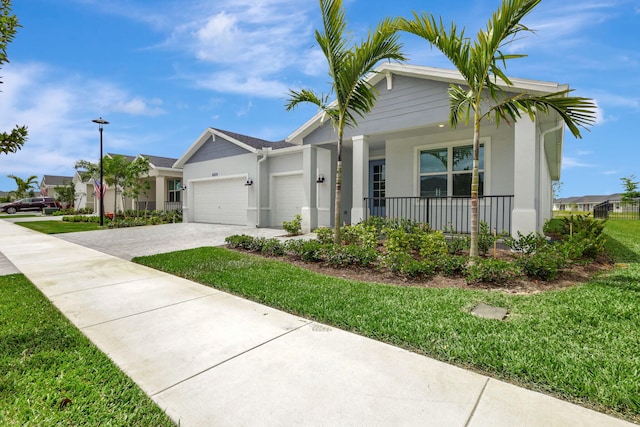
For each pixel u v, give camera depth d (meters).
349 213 12.26
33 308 3.65
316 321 3.26
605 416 1.80
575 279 4.62
